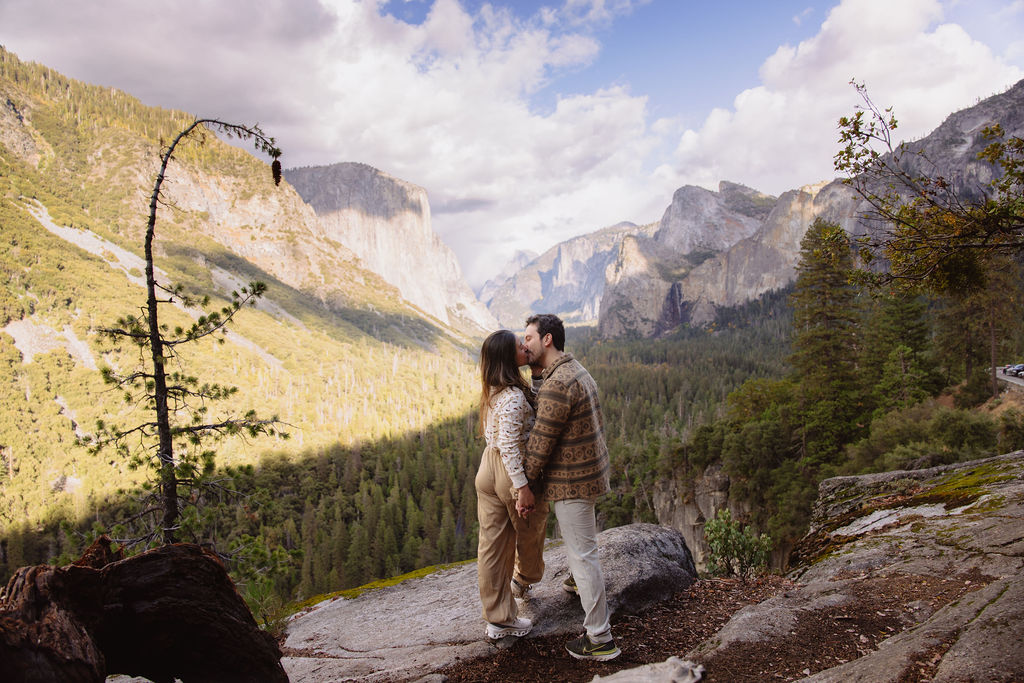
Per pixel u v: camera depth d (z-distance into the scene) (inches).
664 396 5152.6
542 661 138.1
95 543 92.9
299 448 3848.4
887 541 211.8
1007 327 1245.1
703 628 162.1
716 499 1750.7
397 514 2785.4
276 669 102.4
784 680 116.5
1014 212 149.9
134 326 297.7
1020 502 208.4
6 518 2822.3
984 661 95.3
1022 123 5821.9
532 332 137.0
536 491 135.8
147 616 86.8
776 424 1486.2
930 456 430.6
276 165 250.5
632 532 207.2
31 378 4480.8
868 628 142.4
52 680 69.5
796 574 220.7
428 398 6712.6
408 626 203.2
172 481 287.1
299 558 291.4
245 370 6053.2
